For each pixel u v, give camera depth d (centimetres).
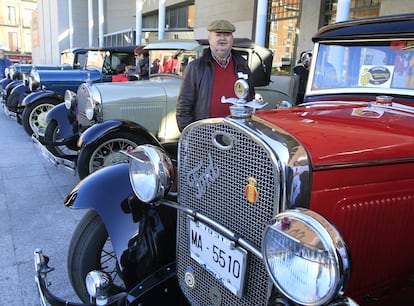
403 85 235
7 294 250
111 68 826
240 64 313
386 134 174
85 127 481
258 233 148
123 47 848
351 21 259
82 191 212
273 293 147
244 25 1213
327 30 273
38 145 488
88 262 223
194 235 179
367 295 186
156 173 187
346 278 119
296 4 1030
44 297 183
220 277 167
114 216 209
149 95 477
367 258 175
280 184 136
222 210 163
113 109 457
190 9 1766
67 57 1143
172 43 525
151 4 2095
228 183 157
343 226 159
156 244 208
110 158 399
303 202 142
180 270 196
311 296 123
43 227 346
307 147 148
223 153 157
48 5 2609
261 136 140
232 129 149
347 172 154
